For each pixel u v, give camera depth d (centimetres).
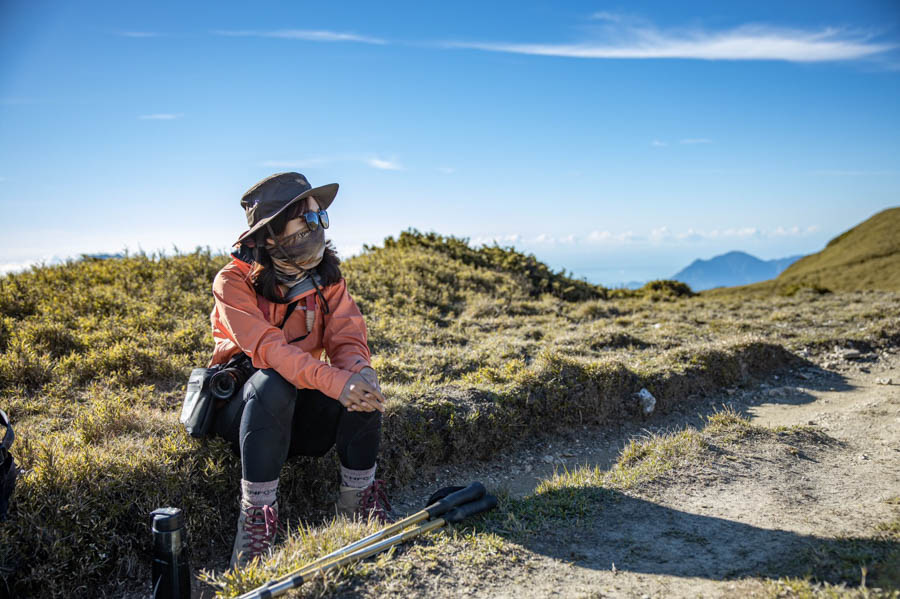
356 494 327
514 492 425
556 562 272
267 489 298
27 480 305
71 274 841
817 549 268
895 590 223
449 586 251
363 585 250
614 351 754
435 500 328
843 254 6450
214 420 344
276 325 334
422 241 1483
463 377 604
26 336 590
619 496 349
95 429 392
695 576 256
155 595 252
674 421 580
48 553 288
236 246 331
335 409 327
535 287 1358
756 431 467
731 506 336
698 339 832
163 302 763
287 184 320
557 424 548
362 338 346
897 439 454
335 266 345
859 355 782
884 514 310
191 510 336
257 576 254
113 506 313
